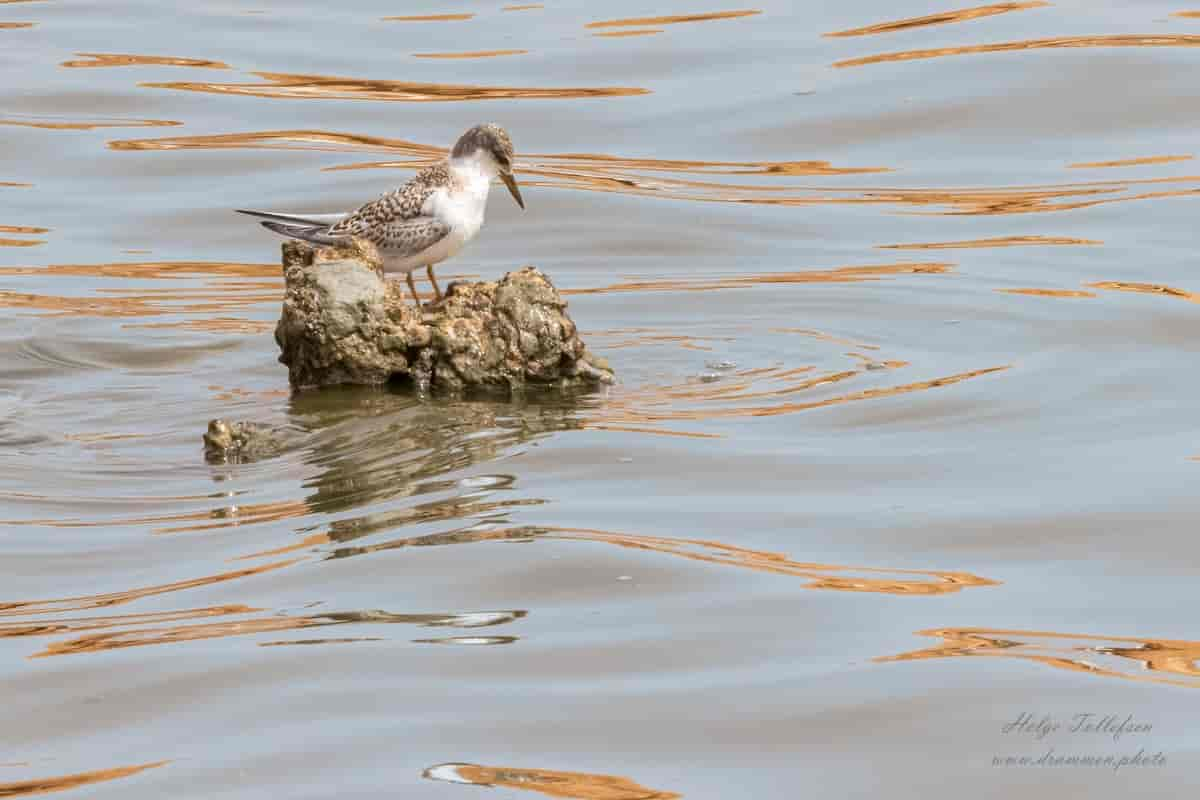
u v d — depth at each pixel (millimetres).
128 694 10547
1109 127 24281
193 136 24688
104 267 20516
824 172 23438
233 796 9453
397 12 29531
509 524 12820
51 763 9844
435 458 14250
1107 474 13742
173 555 12500
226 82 26484
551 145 24391
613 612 11469
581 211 22219
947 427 14898
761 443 14500
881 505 13234
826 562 12242
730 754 9844
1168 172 22859
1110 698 10383
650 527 12781
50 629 11398
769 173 23391
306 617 11438
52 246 21188
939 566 12211
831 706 10312
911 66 26109
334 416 15352
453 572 12023
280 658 10883
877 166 23578
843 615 11438
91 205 22562
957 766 9758
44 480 13945
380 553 12344
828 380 16234
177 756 9875
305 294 16062
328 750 9867
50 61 27125
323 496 13492
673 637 11141
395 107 25578
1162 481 13547
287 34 28484
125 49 27766
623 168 23594
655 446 14406
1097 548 12469
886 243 20953
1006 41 26812
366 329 15961
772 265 20344
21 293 19438
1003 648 10992
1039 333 17516
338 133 24781
